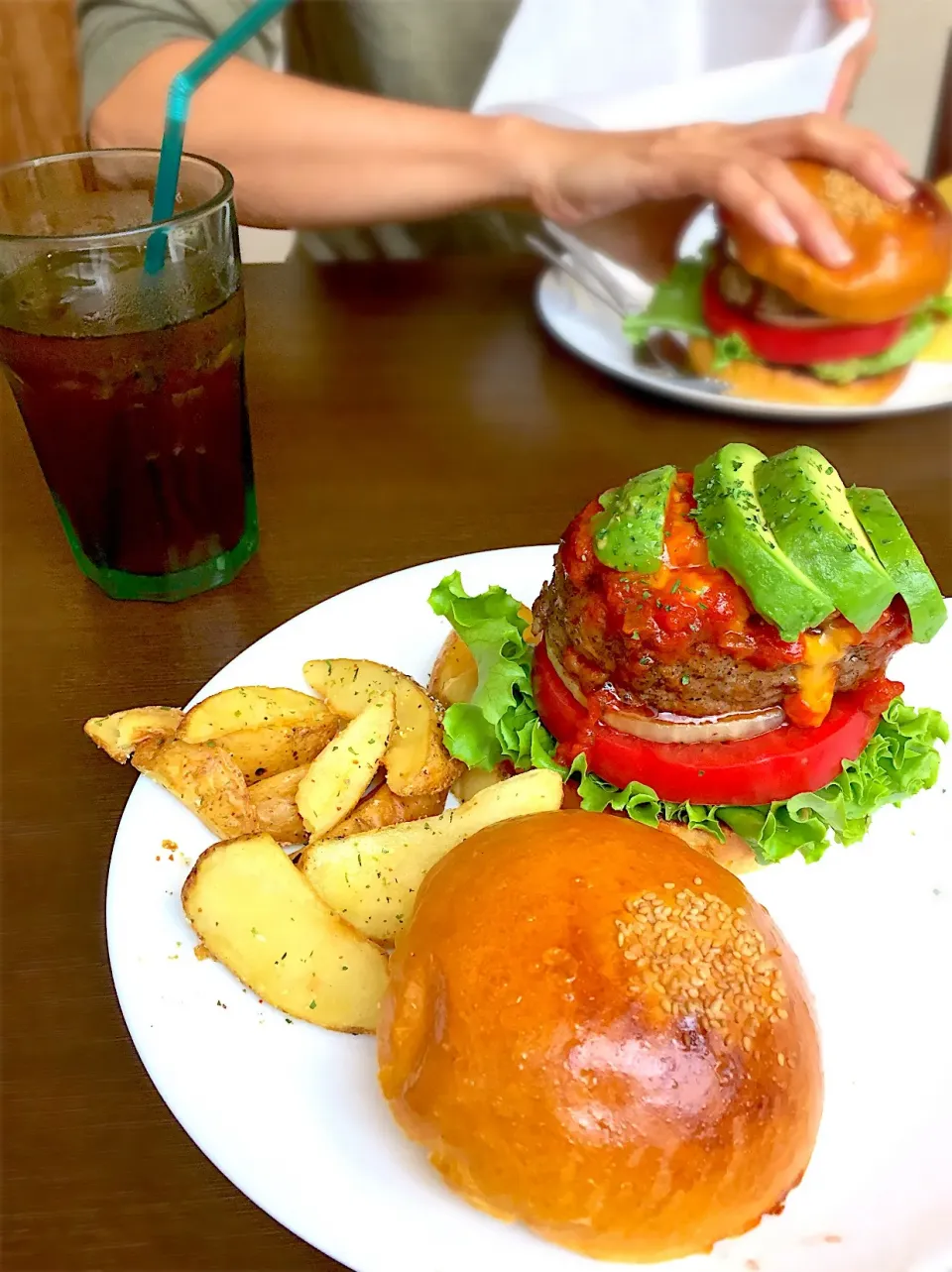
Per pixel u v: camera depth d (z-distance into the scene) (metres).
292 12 0.65
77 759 0.29
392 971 0.21
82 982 0.23
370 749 0.26
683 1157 0.18
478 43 0.63
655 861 0.21
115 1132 0.21
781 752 0.25
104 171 0.34
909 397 0.45
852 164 0.45
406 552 0.37
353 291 0.53
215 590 0.35
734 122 0.59
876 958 0.24
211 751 0.26
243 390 0.35
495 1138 0.18
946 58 0.69
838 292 0.41
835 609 0.23
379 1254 0.18
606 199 0.52
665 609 0.24
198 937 0.23
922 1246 0.19
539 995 0.18
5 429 0.44
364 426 0.44
